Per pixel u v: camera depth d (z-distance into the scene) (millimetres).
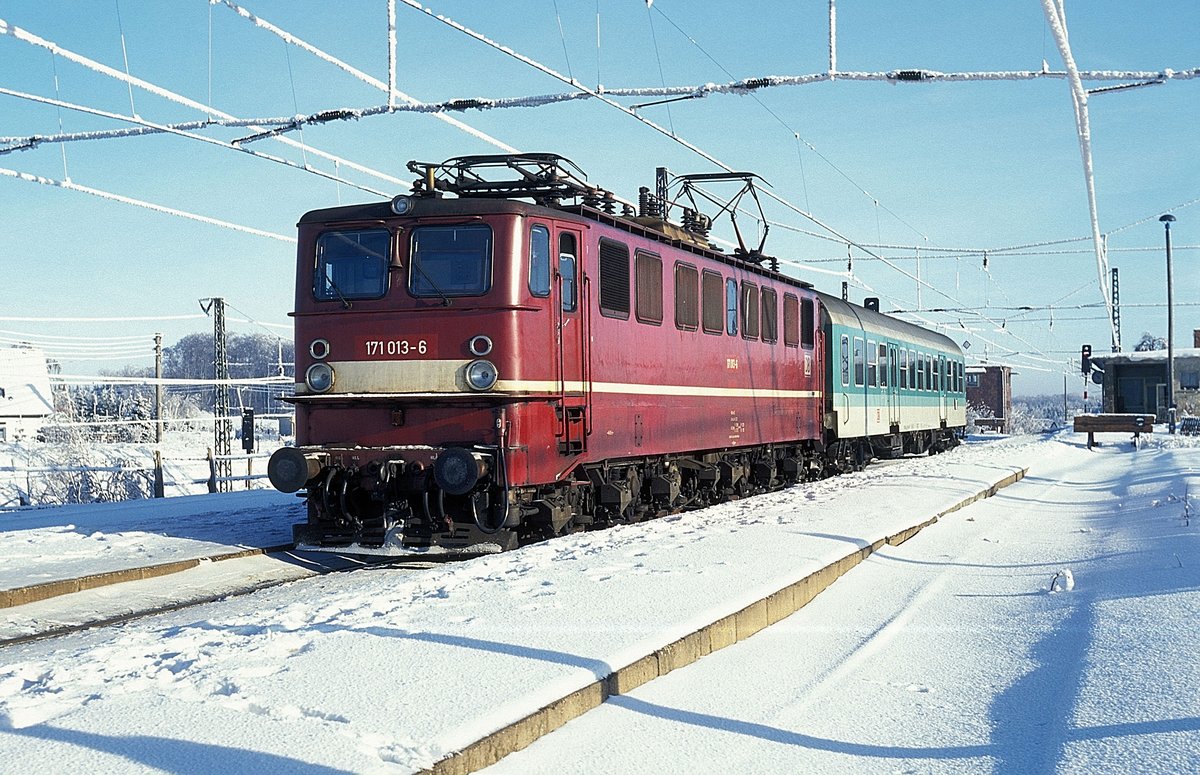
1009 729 5414
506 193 13188
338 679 5297
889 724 5508
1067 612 8203
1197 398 52375
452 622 6656
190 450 45031
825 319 23344
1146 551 10508
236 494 20688
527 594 7641
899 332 30516
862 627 7852
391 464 11242
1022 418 92938
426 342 11500
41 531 13711
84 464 36719
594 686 5465
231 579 10750
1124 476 23125
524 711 4906
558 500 12195
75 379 19281
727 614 7066
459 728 4555
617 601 7336
